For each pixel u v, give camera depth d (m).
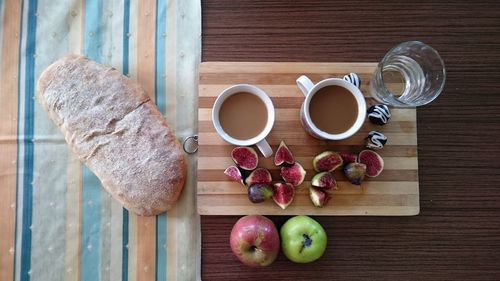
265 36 1.00
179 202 1.00
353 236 0.96
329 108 0.90
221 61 0.99
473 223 0.97
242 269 0.95
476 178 0.98
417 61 0.95
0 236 1.00
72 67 0.97
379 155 0.96
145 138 0.95
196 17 1.03
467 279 0.96
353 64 0.97
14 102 1.03
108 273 0.99
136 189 0.94
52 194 1.01
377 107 0.94
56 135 1.02
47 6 1.05
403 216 0.97
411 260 0.96
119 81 0.98
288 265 0.95
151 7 1.04
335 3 1.00
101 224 1.00
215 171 0.95
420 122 0.98
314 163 0.94
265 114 0.90
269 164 0.95
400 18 1.00
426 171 0.98
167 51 1.03
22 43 1.04
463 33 1.00
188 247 0.99
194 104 1.02
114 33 1.04
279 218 0.96
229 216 0.95
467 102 0.99
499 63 1.00
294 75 0.97
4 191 1.01
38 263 0.99
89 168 0.99
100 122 0.95
